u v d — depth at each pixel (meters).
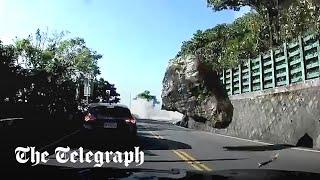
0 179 7.47
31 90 27.34
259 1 39.75
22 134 20.72
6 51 26.09
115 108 17.02
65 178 3.61
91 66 59.16
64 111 33.31
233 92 37.06
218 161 12.88
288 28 32.09
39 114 27.84
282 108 24.47
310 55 22.61
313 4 26.84
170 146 17.66
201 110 35.50
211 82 35.62
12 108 24.95
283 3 34.62
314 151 16.97
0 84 24.70
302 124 21.44
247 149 17.30
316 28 24.47
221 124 33.97
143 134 25.09
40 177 5.89
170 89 39.69
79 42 56.91
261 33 39.03
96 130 16.45
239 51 40.41
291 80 24.91
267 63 28.84
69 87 34.94
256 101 29.08
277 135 24.41
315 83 21.09
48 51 46.59
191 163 12.31
